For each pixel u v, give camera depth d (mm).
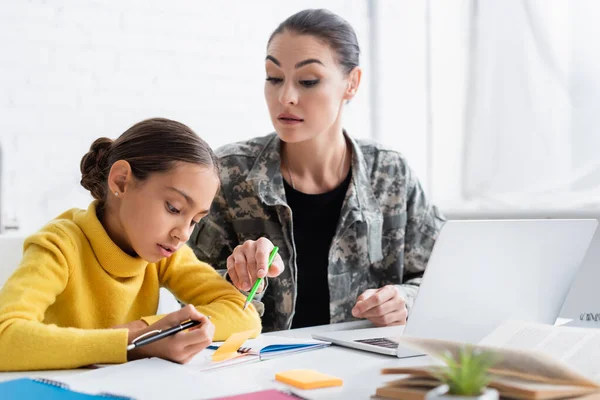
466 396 612
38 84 2316
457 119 2285
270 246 1284
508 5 2109
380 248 1672
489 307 1018
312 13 1561
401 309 1337
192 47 2510
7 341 958
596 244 1567
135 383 820
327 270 1627
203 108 2525
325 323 1630
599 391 710
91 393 770
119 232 1192
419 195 1745
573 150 1976
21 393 756
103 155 1197
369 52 2674
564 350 875
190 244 1658
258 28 2602
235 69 2570
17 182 2275
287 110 1528
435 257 938
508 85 2113
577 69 1968
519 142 2088
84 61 2371
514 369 736
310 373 872
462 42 2262
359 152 1684
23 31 2299
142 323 1079
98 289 1187
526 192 2070
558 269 1094
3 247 1493
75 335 965
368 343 1090
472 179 2201
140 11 2439
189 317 1001
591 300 1570
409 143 2531
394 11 2588
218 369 945
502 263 1010
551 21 2016
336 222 1646
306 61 1512
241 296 1270
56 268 1115
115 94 2408
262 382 860
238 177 1644
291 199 1645
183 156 1115
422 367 738
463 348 734
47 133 2326
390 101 2600
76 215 1239
